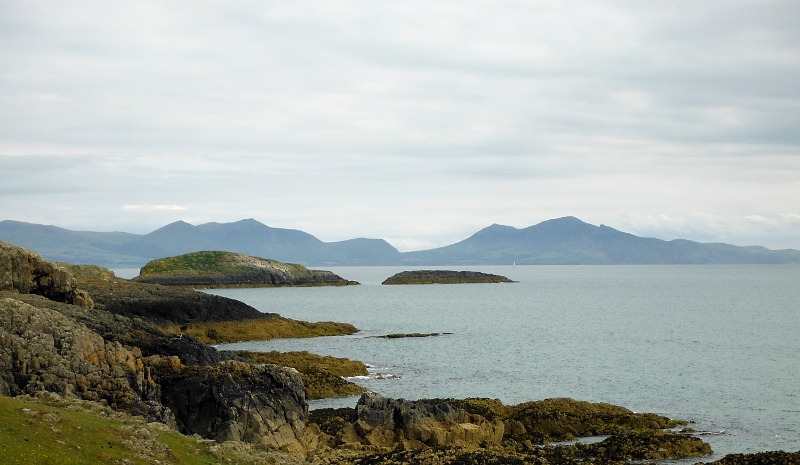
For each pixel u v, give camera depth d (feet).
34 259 250.16
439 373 248.93
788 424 179.01
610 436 161.79
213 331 343.05
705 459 146.00
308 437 144.66
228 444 117.29
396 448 141.79
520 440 156.76
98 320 204.74
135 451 97.71
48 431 93.66
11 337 131.75
